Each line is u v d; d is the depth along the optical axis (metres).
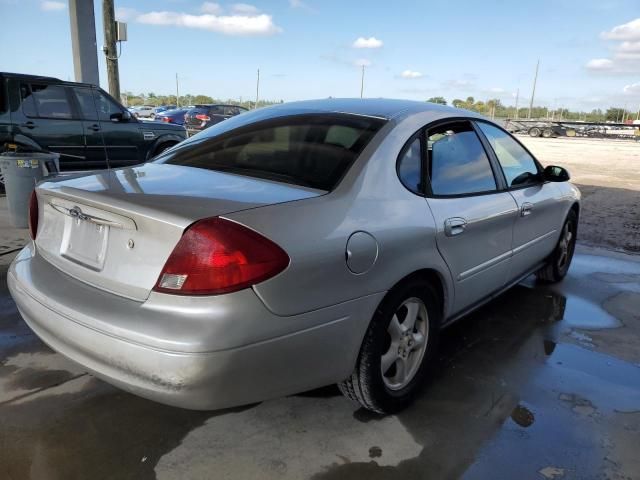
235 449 2.38
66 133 8.25
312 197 2.26
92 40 10.79
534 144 28.47
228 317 1.89
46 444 2.36
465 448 2.45
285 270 1.99
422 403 2.82
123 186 2.31
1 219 6.26
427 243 2.66
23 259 2.64
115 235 2.13
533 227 3.96
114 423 2.53
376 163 2.56
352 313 2.26
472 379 3.09
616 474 2.31
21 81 7.77
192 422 2.56
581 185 11.55
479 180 3.32
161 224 1.96
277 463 2.30
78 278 2.25
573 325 3.96
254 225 1.99
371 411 2.70
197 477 2.20
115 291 2.08
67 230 2.41
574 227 4.97
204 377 1.88
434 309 2.86
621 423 2.70
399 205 2.56
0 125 7.56
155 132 9.49
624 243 6.53
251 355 1.95
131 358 1.92
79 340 2.06
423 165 2.84
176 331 1.87
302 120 3.00
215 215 1.97
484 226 3.18
